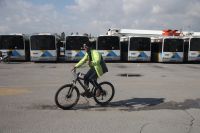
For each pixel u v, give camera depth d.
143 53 35.09
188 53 35.19
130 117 8.77
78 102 10.63
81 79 10.05
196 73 22.31
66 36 34.44
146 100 11.28
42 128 7.64
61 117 8.70
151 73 22.05
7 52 33.81
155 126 7.90
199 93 12.98
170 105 10.45
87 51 10.00
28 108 9.77
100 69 10.07
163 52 34.84
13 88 13.97
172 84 15.88
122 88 14.22
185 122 8.31
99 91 10.23
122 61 36.81
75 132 7.34
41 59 33.59
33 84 15.45
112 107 10.02
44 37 33.62
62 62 34.56
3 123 8.05
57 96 9.54
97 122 8.21
